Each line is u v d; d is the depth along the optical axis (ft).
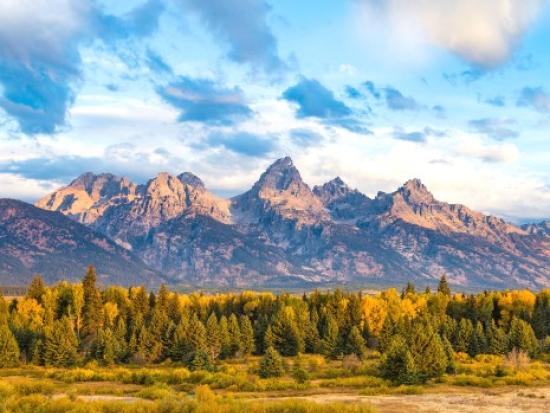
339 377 274.77
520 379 239.50
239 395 214.28
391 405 175.01
